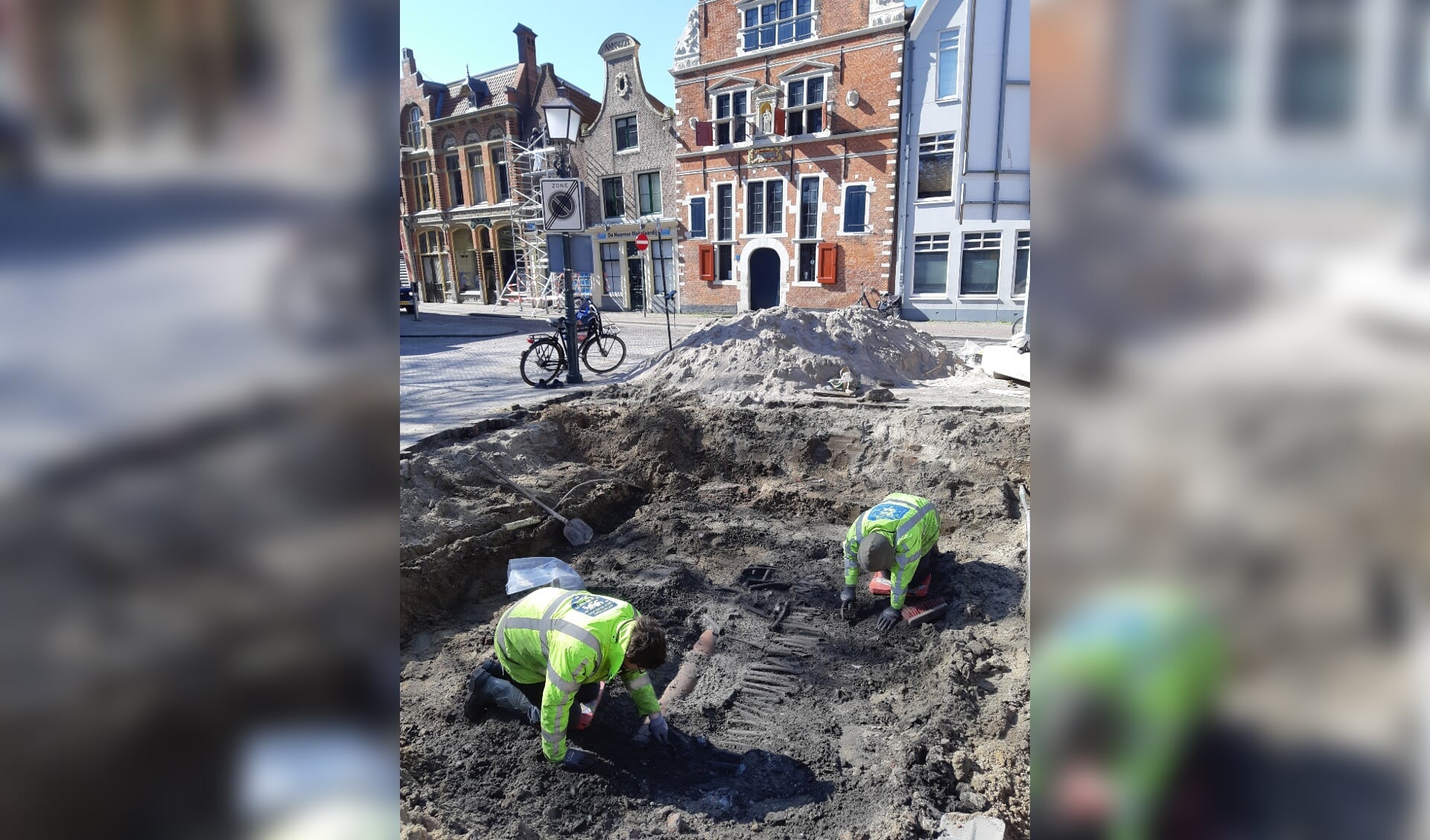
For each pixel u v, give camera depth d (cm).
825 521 695
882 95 1831
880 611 524
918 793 339
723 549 631
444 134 2855
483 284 2964
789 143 1989
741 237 2162
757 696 441
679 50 2139
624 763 377
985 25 952
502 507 624
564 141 980
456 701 416
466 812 333
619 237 2488
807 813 346
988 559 578
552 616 364
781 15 1947
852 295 1994
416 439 695
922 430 755
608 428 815
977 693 424
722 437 808
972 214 1028
